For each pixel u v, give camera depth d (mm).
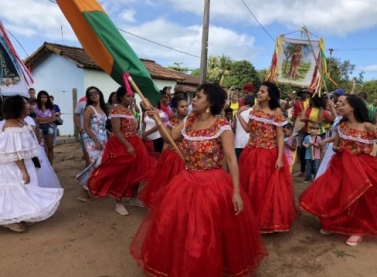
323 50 6238
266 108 4352
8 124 3990
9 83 4477
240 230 2842
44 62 14430
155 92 3693
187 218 2699
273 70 6562
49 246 3818
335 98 6859
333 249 3957
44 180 5008
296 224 4691
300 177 7387
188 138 2852
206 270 2584
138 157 4805
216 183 2809
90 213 4863
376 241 4195
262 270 3447
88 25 3400
